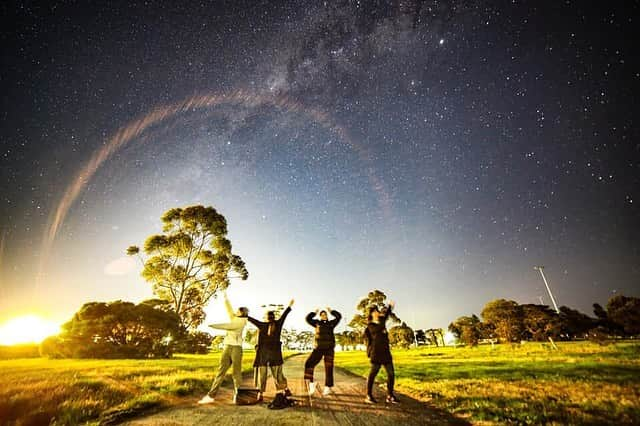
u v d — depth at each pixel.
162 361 18.02
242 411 4.88
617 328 44.97
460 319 51.75
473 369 10.18
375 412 4.75
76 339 24.42
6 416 4.37
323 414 4.66
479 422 4.06
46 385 6.33
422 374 9.23
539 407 4.46
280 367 5.49
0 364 15.16
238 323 5.82
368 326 5.86
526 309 32.38
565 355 15.95
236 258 34.81
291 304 6.04
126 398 5.65
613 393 5.14
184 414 4.71
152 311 26.78
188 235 32.84
